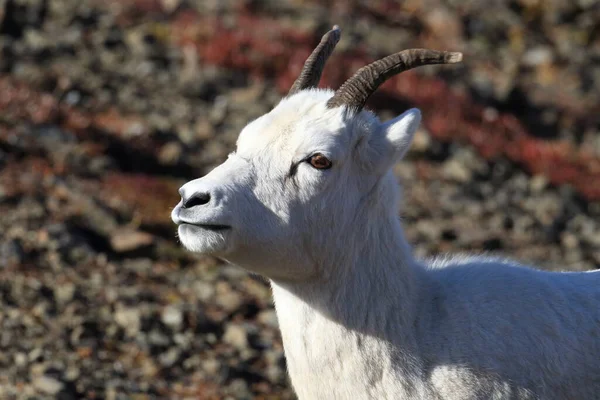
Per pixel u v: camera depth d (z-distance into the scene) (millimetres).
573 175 68125
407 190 59750
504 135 73562
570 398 19484
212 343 37312
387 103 73500
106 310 38438
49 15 78438
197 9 85875
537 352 19297
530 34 98375
